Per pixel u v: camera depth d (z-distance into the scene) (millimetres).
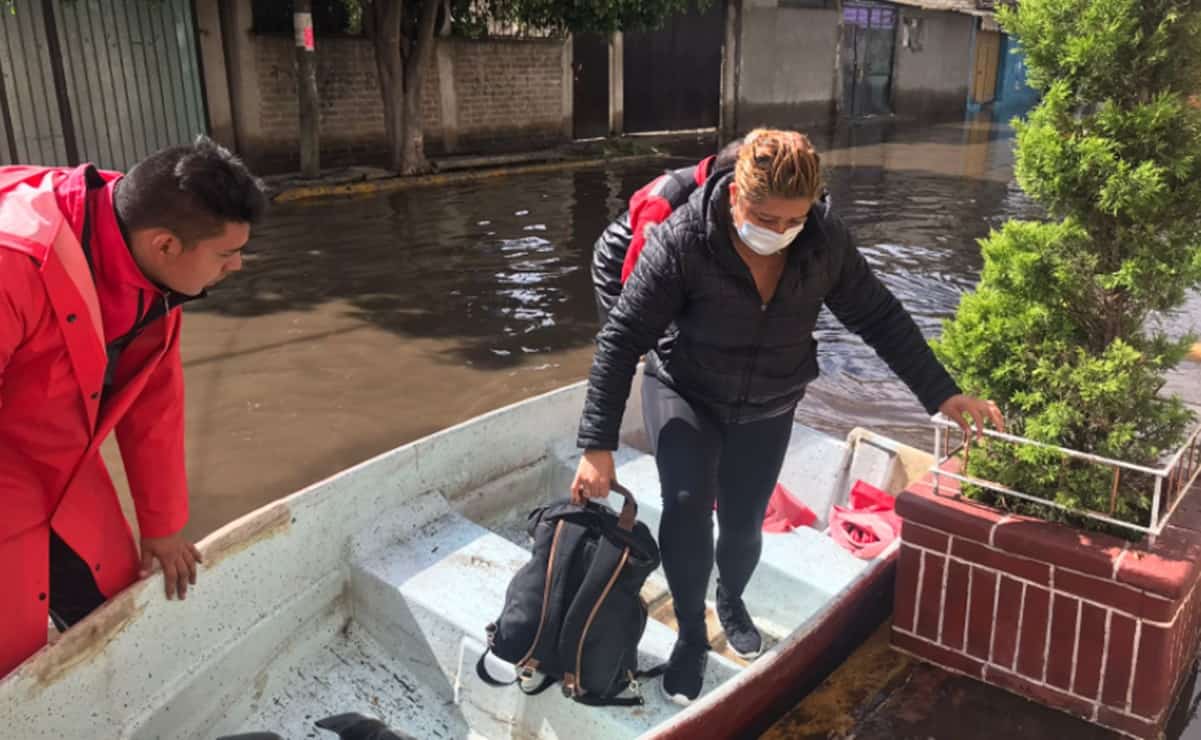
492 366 6492
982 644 2699
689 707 2244
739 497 2738
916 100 26453
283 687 2928
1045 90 2660
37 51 11219
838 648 2787
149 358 2287
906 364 2658
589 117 18297
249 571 2797
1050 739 2502
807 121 23125
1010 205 12641
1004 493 2713
